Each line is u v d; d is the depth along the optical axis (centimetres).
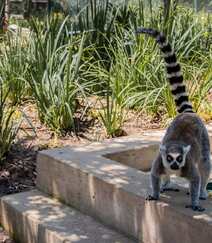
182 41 773
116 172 481
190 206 401
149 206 418
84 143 600
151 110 670
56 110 632
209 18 1005
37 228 476
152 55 725
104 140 582
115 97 670
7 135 590
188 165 397
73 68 684
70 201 511
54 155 534
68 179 510
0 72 731
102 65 782
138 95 677
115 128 622
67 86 637
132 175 473
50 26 765
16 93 712
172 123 434
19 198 533
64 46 704
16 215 509
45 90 650
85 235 450
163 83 691
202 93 677
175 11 855
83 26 828
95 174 476
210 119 657
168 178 438
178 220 393
